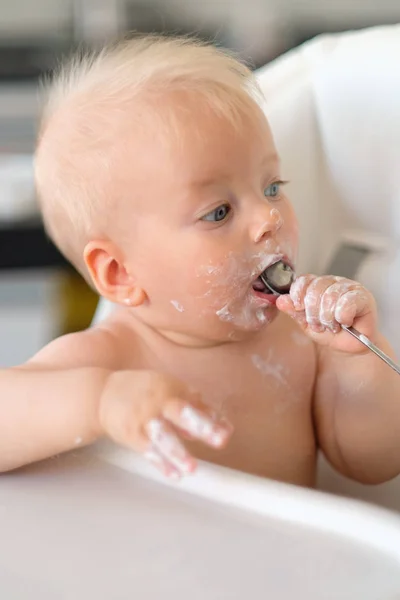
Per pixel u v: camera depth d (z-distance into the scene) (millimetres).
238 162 829
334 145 1064
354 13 2605
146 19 2467
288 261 849
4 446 691
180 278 845
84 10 2434
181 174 821
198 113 830
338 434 947
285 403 939
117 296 887
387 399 912
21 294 2094
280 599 524
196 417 596
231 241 830
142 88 850
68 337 872
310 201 1080
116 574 557
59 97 911
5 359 2096
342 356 938
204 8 2529
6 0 2525
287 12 2574
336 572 548
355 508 592
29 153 2053
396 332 1056
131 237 857
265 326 863
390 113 1023
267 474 920
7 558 579
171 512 617
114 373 679
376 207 1062
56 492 650
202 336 885
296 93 1055
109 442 698
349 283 792
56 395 680
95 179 857
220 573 551
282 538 583
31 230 1816
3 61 2295
